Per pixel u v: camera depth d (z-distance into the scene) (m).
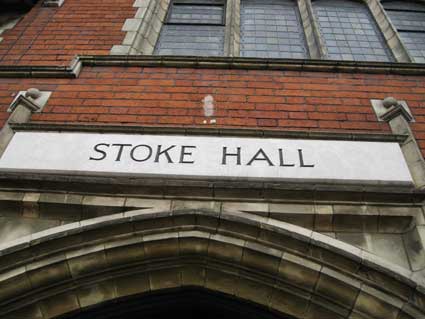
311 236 2.75
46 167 3.09
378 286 2.57
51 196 2.99
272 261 2.73
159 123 3.73
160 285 2.83
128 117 3.78
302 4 6.11
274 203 2.95
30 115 3.80
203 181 2.99
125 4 5.68
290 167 3.11
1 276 2.64
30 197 2.97
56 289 2.73
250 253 2.76
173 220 2.83
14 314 2.67
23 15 6.09
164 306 2.94
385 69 4.50
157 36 5.50
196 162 3.12
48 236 2.73
